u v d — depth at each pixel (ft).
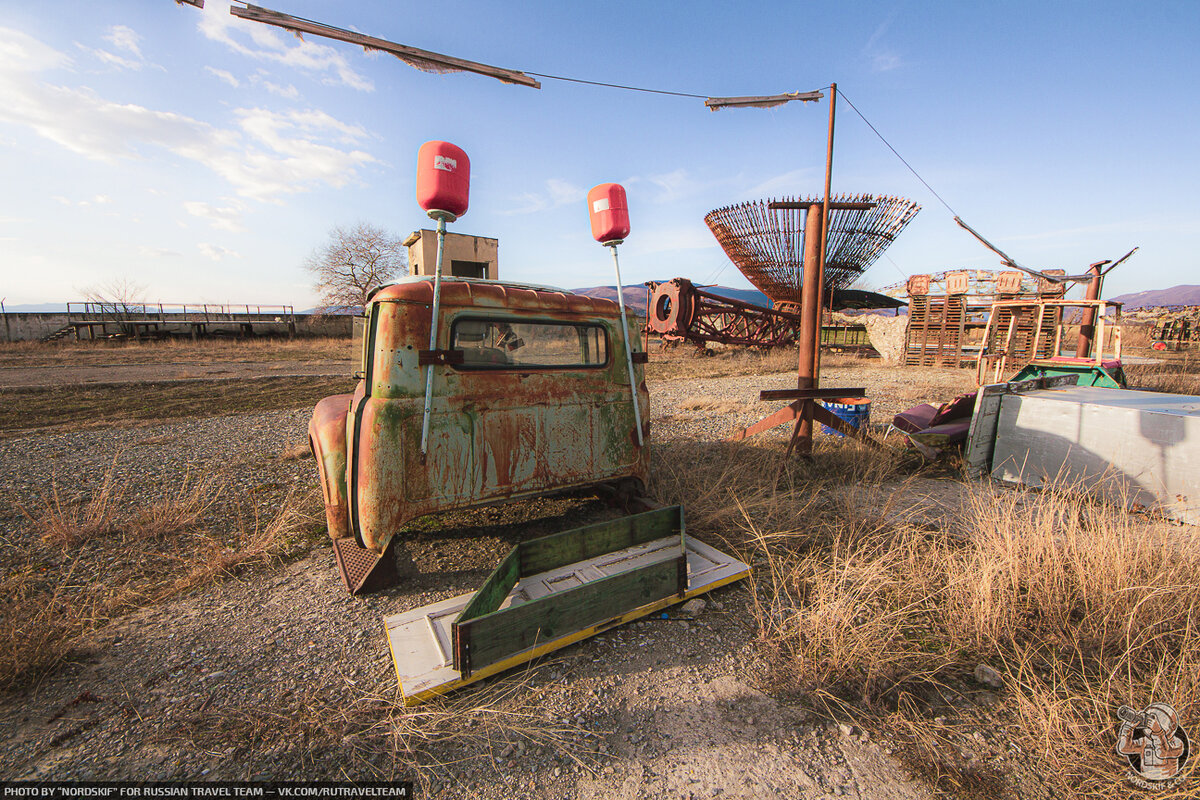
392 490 9.12
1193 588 8.46
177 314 103.91
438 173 9.02
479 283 10.42
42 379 44.21
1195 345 81.46
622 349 12.12
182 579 10.53
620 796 5.66
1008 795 5.58
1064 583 9.16
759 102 17.93
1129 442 13.76
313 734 6.50
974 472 16.80
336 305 145.79
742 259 78.07
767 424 19.34
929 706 6.96
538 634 7.88
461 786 5.79
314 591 10.19
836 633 7.95
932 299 61.46
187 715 6.81
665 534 11.66
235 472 18.25
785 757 6.17
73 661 7.97
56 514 14.07
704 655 8.12
